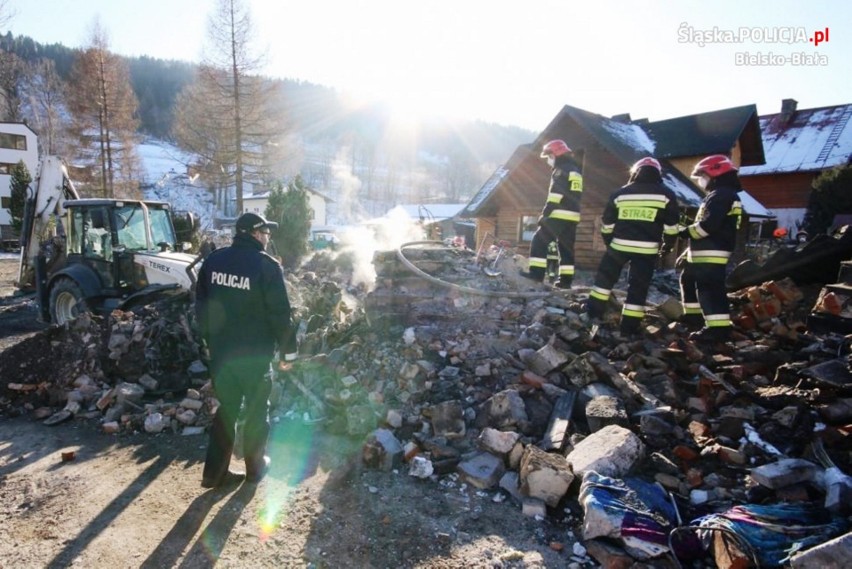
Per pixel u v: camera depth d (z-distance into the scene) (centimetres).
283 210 1470
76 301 712
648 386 403
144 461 371
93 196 2941
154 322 535
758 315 496
